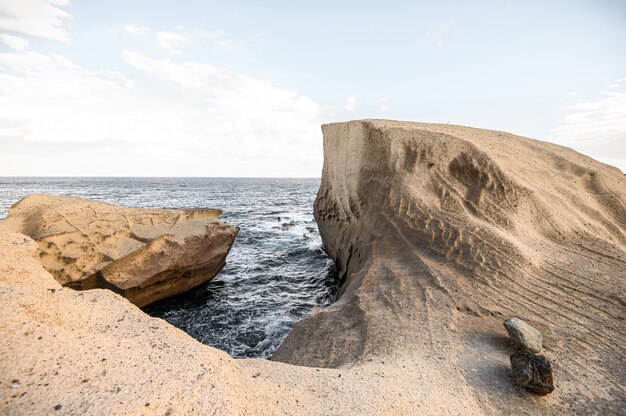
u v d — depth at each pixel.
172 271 12.13
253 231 25.53
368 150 14.67
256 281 14.74
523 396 4.80
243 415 2.88
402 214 11.28
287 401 3.63
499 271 8.40
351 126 15.88
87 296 4.18
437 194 11.62
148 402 2.43
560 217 11.04
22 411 2.12
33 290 3.38
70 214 11.32
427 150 12.69
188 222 13.59
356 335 6.87
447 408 4.26
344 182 15.67
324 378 4.57
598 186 12.83
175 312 11.48
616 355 5.78
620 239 10.61
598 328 6.52
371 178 13.86
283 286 14.21
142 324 3.79
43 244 10.27
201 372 2.96
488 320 6.91
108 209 12.34
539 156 14.28
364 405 3.90
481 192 11.35
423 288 8.17
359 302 8.01
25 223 11.25
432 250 9.72
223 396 2.78
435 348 6.01
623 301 7.23
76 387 2.42
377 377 4.84
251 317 11.12
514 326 5.87
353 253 13.08
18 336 2.71
